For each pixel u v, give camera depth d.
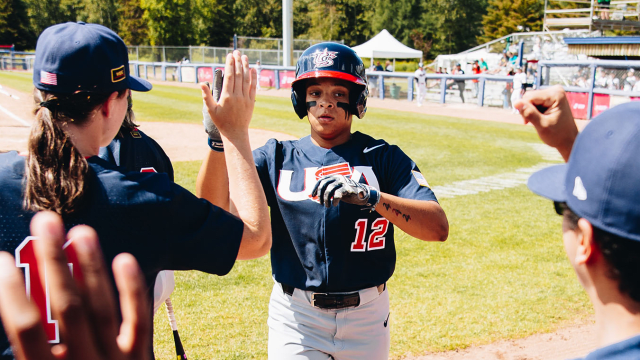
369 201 1.83
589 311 4.17
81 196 1.15
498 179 8.65
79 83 1.24
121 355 0.79
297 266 2.14
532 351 3.56
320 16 68.88
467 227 6.17
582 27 28.27
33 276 1.05
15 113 13.25
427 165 9.59
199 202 1.34
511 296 4.40
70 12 63.44
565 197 1.02
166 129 13.23
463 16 64.19
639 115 0.91
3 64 42.88
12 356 1.04
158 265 1.27
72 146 1.18
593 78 16.38
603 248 0.93
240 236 1.37
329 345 2.12
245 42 38.53
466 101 21.97
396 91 23.62
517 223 6.36
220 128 1.47
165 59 39.06
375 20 67.62
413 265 5.02
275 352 2.21
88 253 0.78
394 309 4.12
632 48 18.73
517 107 1.38
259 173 2.22
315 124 2.20
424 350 3.54
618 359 0.90
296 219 2.12
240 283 4.52
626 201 0.89
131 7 61.94
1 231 1.11
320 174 2.15
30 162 1.14
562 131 1.36
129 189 1.22
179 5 52.88
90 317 0.78
